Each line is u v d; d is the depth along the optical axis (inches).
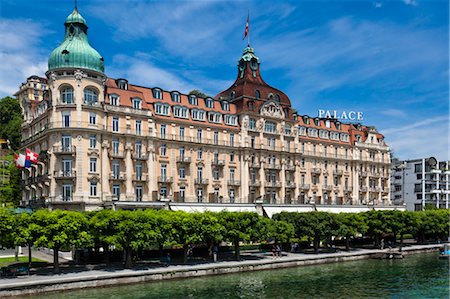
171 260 2856.8
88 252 2728.8
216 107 4101.9
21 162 3213.6
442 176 6658.5
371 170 5334.6
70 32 3351.4
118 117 3422.7
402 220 3841.0
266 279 2466.8
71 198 3186.5
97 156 3280.0
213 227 2719.0
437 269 2859.3
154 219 2522.1
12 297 1934.1
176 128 3732.8
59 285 2070.6
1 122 5949.8
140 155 3486.7
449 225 4210.1
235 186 4050.2
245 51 4517.7
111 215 2455.7
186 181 3750.0
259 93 4333.2
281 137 4387.3
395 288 2287.2
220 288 2212.1
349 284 2368.4
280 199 4320.9
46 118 3476.9
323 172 4795.8
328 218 3353.8
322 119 5093.5
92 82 3282.5
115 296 1991.9
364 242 4136.3
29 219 2274.9
